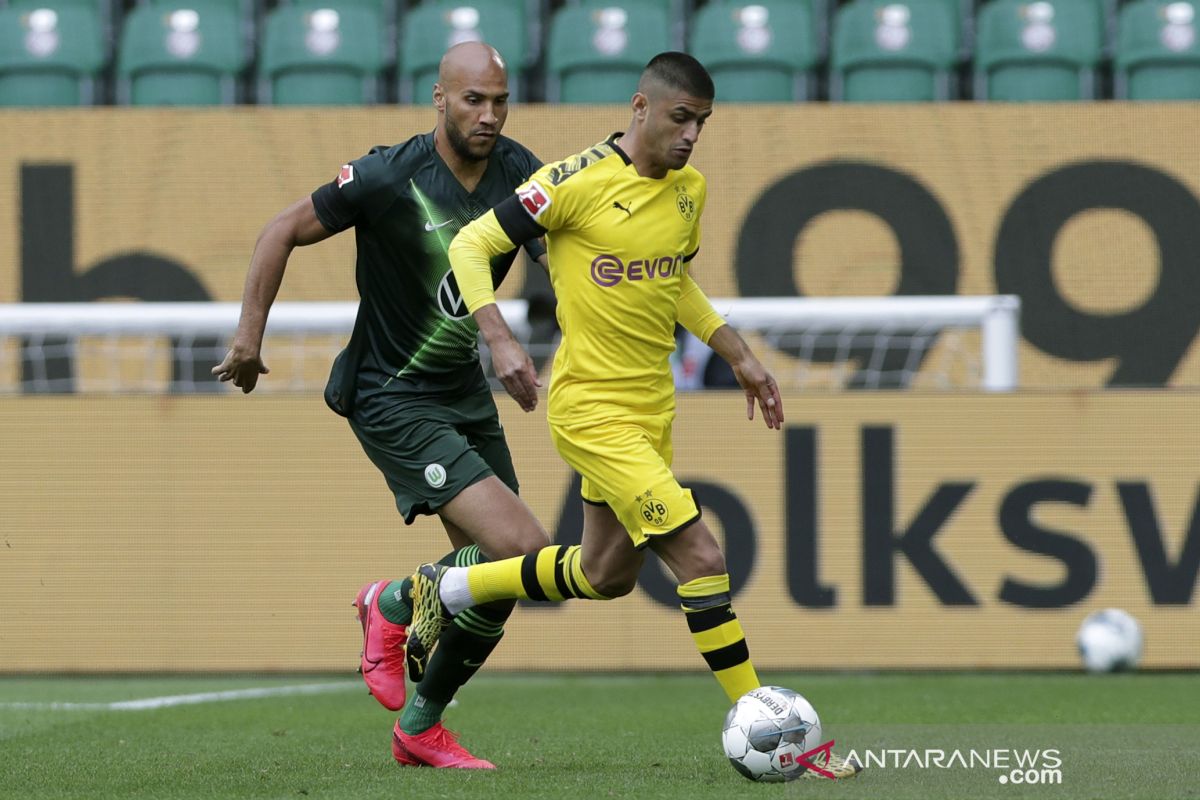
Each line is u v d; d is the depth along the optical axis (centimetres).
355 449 2888
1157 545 2836
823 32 4284
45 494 2884
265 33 4122
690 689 2620
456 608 1498
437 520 2878
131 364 3469
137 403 2892
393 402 1606
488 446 1670
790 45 4066
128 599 2878
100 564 2880
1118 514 2844
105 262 3544
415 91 4078
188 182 3553
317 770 1545
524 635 2856
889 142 3525
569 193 1421
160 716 2212
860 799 1309
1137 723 2047
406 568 2877
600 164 1438
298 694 2570
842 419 2867
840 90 4031
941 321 3244
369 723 2109
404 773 1502
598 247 1426
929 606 2848
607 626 2852
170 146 3553
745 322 3269
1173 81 3978
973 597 2845
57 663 2869
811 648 2848
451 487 1561
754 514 2862
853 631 2848
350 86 4078
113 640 2869
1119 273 3497
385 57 4262
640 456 1420
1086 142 3509
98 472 2888
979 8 4216
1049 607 2841
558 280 1455
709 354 3181
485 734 1945
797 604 2855
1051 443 2855
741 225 3522
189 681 2812
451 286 1591
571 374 1448
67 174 3547
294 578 2878
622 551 1470
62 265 3538
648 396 1450
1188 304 3484
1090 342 3494
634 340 1439
